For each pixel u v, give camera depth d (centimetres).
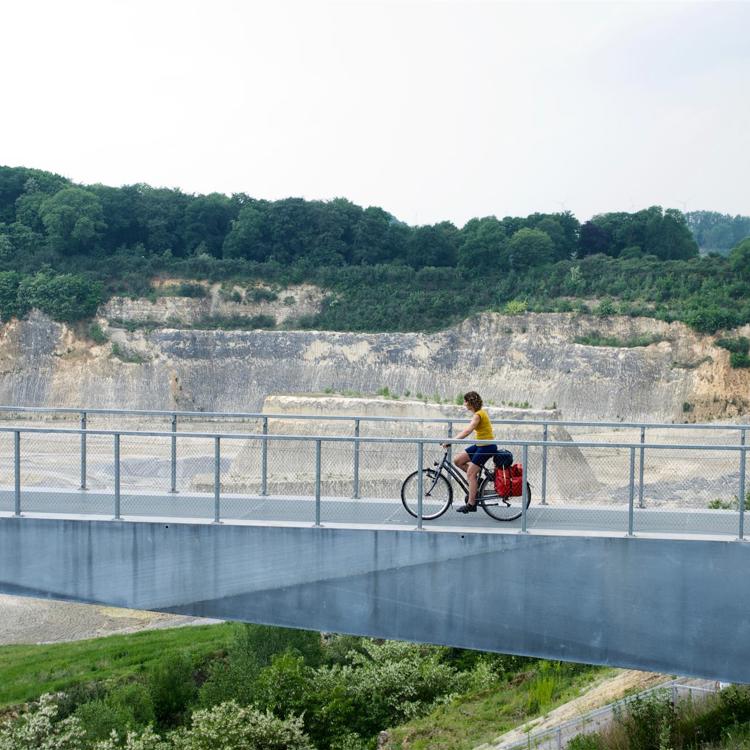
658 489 4278
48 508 1527
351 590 1373
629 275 10262
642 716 1531
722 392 8362
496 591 1343
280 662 2662
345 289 11112
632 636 1319
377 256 12362
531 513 1497
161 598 1414
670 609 1312
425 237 12125
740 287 9375
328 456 4356
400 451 4184
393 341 9988
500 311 9950
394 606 1364
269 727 2252
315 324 10775
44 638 3838
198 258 11512
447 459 1448
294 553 1387
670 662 1313
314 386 9881
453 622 1352
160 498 1630
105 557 1425
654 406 8525
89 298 10556
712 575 1302
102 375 10012
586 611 1327
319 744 2453
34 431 1445
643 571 1316
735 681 1298
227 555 1402
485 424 1395
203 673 3186
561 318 9525
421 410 5372
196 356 10225
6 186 12838
